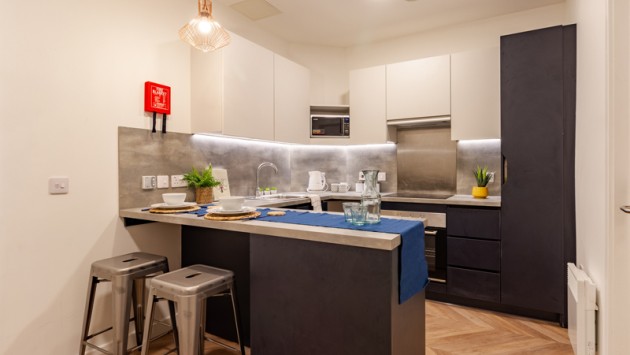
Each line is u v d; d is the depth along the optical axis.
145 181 2.53
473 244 3.00
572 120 2.65
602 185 1.79
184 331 1.60
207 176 2.80
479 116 3.28
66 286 2.10
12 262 1.87
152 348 2.41
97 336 2.25
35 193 1.95
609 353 1.70
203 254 2.55
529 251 2.79
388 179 4.18
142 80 2.53
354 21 3.66
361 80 3.90
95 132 2.24
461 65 3.37
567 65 2.67
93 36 2.23
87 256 2.20
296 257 1.69
